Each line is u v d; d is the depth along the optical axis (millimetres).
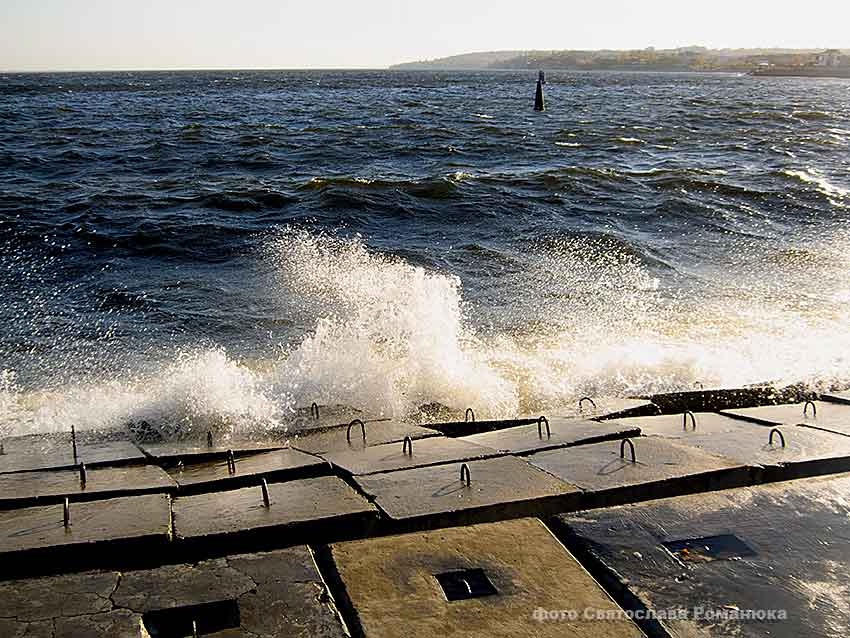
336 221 12742
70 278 9398
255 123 34406
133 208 13680
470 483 3346
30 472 3799
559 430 4328
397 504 3119
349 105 51656
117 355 6727
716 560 2676
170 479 3646
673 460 3590
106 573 2604
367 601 2447
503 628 2301
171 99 60688
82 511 3129
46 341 7074
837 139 25969
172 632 2359
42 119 37312
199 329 7461
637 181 16156
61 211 13289
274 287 8984
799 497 3145
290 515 3021
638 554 2715
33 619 2332
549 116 39844
